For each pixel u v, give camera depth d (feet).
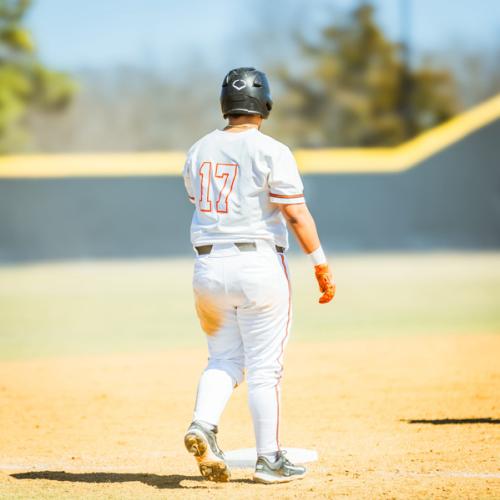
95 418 80.94
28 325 156.15
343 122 478.59
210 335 56.13
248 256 53.26
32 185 308.19
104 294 202.59
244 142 53.98
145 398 90.94
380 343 128.26
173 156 327.26
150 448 68.13
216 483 55.93
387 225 341.82
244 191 53.42
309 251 53.72
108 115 446.60
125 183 317.01
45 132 433.07
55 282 230.89
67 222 311.06
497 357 113.19
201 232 54.44
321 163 339.77
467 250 319.68
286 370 105.81
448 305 175.94
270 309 53.93
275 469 55.06
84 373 107.14
